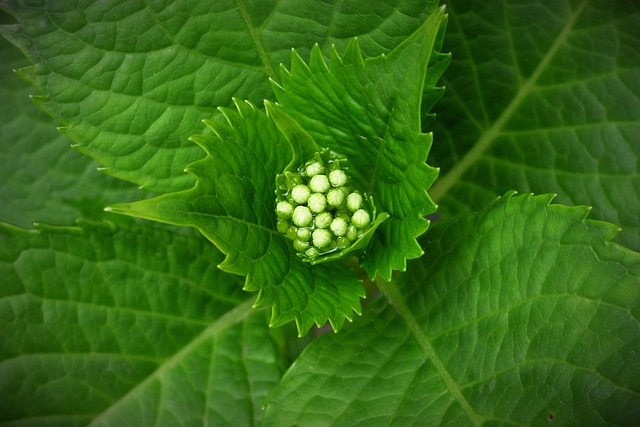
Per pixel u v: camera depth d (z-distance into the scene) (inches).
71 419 10.6
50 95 10.1
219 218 9.1
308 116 9.9
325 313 9.7
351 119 9.8
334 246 9.8
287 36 10.4
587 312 9.4
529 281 9.6
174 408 10.9
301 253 9.8
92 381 10.6
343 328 10.4
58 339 10.5
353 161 10.1
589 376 9.4
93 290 10.6
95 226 10.6
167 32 10.2
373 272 9.9
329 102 9.8
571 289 9.4
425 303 10.4
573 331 9.4
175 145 10.4
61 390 10.5
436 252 10.4
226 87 10.5
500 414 9.7
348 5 10.1
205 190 9.1
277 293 9.5
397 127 9.4
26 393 10.4
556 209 9.5
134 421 10.8
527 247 9.7
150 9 10.1
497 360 9.8
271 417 10.0
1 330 10.3
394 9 10.1
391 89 9.3
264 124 9.7
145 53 10.2
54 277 10.5
